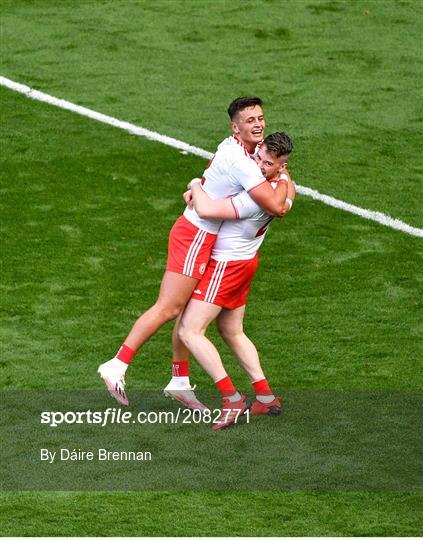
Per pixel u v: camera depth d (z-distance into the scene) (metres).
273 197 26.70
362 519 24.05
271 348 31.03
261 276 34.56
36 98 46.16
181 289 27.39
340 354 30.75
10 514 24.23
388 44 51.16
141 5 54.69
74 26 52.50
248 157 26.88
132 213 38.16
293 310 32.81
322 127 44.31
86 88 47.19
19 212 38.00
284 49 50.66
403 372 29.94
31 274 34.47
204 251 27.28
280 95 46.78
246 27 52.53
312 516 24.17
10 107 45.47
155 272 34.75
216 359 27.59
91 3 54.88
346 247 36.31
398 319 32.41
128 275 34.56
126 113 45.19
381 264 35.31
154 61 49.50
